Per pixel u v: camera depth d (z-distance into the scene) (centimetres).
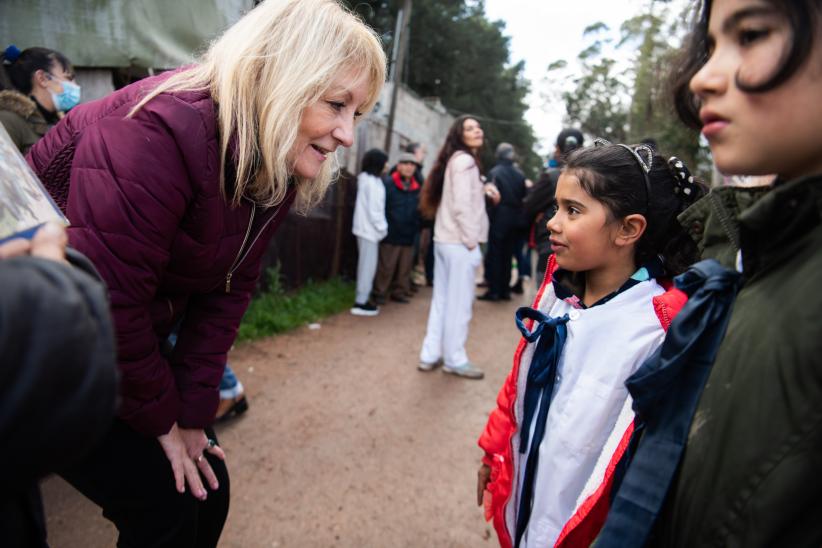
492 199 588
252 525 196
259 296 499
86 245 95
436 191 368
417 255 680
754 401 55
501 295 638
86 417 42
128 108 99
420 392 331
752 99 53
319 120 110
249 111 104
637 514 67
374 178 514
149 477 114
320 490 221
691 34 71
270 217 125
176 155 98
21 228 56
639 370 74
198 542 132
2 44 299
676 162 108
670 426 67
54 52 245
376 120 1069
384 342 434
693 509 61
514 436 124
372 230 514
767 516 52
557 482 108
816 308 51
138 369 104
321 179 139
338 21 106
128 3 310
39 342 38
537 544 111
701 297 69
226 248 116
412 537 196
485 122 2834
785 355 53
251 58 101
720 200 75
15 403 37
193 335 129
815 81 50
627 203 105
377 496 220
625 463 90
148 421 108
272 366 357
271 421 277
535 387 120
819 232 55
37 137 224
